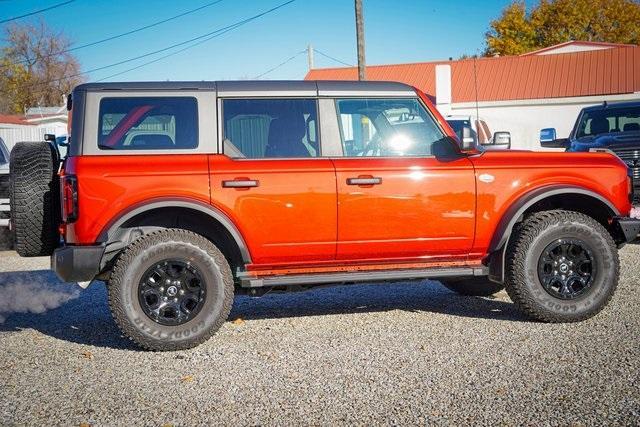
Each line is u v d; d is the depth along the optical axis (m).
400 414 3.85
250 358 4.98
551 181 5.78
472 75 35.88
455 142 5.71
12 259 10.77
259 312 6.54
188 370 4.73
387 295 7.23
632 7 50.75
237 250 5.40
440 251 5.68
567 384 4.25
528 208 6.15
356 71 38.09
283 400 4.11
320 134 5.54
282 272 5.52
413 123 5.74
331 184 5.38
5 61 67.50
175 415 3.91
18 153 5.30
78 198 5.04
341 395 4.17
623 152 9.77
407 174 5.52
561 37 51.03
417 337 5.44
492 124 32.84
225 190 5.22
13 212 5.28
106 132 5.25
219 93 5.46
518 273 5.67
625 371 4.45
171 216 5.48
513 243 5.73
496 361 4.75
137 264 5.08
